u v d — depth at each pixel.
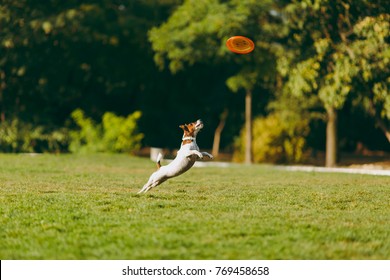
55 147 32.25
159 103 38.03
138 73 35.09
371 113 28.00
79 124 32.09
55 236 9.23
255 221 10.10
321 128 35.72
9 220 10.33
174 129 39.56
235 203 12.11
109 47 33.88
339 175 20.06
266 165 28.25
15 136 31.61
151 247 8.56
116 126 30.64
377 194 14.02
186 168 12.45
